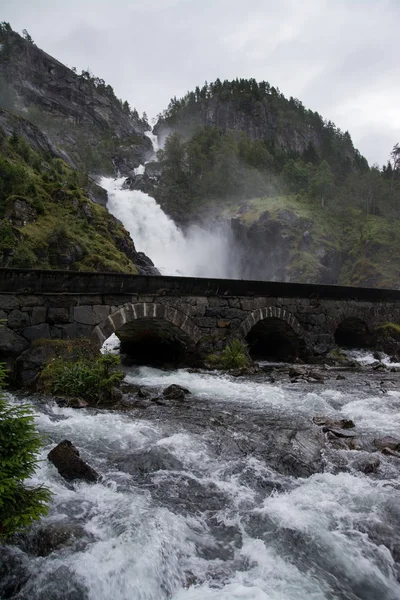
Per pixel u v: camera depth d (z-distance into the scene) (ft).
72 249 124.77
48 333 39.88
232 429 27.02
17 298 38.55
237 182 317.01
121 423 27.61
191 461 21.86
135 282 45.50
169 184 306.76
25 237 116.06
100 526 15.72
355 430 27.63
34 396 33.45
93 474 19.45
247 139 408.26
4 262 106.11
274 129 528.63
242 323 54.95
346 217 266.77
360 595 13.32
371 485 19.67
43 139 255.70
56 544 14.40
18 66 444.96
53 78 477.36
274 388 40.50
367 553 15.10
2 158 144.56
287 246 235.61
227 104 549.13
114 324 43.83
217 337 52.54
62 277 40.68
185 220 282.36
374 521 16.71
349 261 237.86
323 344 64.80
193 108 579.89
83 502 17.43
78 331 41.52
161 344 56.59
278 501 18.22
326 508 17.63
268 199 285.84
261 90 585.63
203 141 371.15
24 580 13.16
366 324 73.10
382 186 282.77
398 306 79.97
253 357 66.18
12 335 38.09
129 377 45.65
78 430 25.86
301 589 13.17
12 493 12.78
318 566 14.37
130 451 22.99
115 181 317.63
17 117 245.24
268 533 15.96
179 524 16.07
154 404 33.60
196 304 51.01
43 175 158.30
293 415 30.89
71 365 35.94
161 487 19.03
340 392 39.32
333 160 407.44
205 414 30.71
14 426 14.20
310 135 546.67
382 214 264.72
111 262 128.88
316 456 22.94
